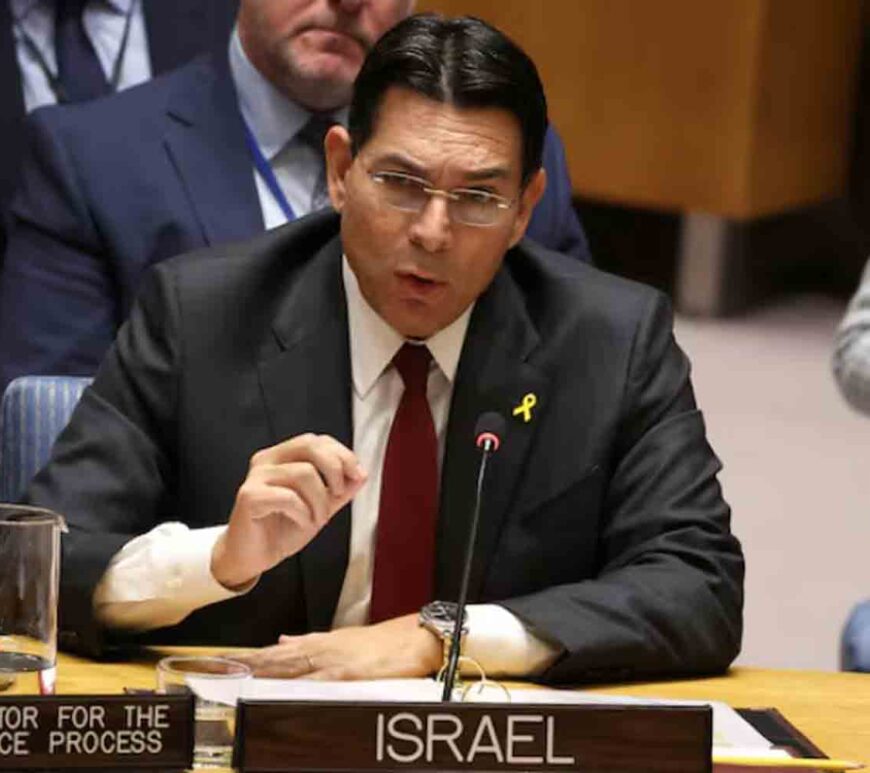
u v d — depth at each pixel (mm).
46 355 12625
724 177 28688
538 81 8758
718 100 28469
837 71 30219
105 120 12820
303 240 9539
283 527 8211
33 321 12703
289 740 6379
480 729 6441
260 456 8141
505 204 8633
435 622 8281
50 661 7156
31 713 6383
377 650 8188
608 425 9281
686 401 9500
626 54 28703
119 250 12586
